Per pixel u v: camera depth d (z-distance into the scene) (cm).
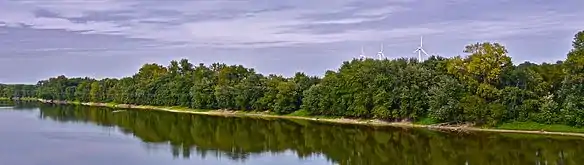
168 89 18862
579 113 9325
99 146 8094
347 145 8344
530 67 11269
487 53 10756
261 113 15300
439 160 6956
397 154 7456
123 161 6794
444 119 10706
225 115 15438
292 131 10481
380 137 9369
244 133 10119
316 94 13475
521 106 10100
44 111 17375
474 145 8256
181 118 14175
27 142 8569
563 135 9188
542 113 9806
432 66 12262
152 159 6919
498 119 10225
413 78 11538
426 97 11119
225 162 6694
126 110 18112
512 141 8594
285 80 15412
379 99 11569
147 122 12725
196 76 18800
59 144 8325
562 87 9856
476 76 11006
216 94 16362
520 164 6638
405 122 11394
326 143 8581
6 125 11688
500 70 10788
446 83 10738
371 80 12044
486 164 6669
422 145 8325
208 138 9231
